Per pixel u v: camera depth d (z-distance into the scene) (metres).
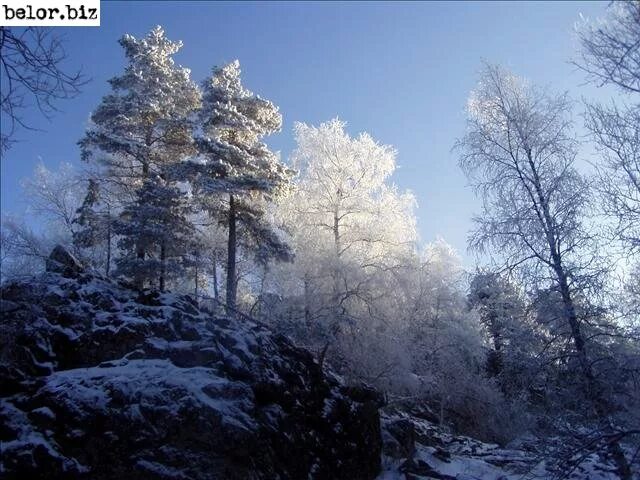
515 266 11.85
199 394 9.97
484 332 23.50
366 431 13.94
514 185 12.07
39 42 6.11
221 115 19.16
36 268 14.28
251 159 19.11
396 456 14.84
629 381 10.70
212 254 22.05
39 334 10.98
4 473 7.86
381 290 18.39
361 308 17.86
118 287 13.95
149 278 17.78
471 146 12.75
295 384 12.75
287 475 10.35
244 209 19.36
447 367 21.23
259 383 11.34
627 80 7.90
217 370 11.13
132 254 18.53
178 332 12.05
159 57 22.61
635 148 9.95
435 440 18.47
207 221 23.05
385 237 21.86
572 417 10.77
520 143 12.37
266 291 19.86
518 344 11.91
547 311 11.30
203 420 9.46
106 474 8.58
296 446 11.09
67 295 12.20
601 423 10.27
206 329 12.43
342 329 17.08
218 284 24.88
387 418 16.75
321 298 17.34
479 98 13.22
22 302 11.40
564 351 11.26
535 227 11.38
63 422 8.91
